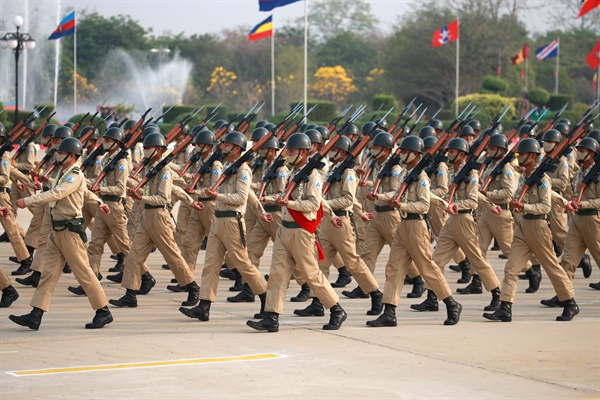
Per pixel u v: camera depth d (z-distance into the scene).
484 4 86.25
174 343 12.31
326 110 50.19
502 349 12.22
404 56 85.56
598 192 15.52
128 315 14.51
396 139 19.88
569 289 14.49
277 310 13.17
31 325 13.03
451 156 15.55
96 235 17.02
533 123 22.56
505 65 84.69
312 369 10.95
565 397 9.92
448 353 11.92
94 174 17.95
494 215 17.19
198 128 21.25
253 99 87.19
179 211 19.95
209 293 14.01
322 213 13.32
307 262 13.15
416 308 15.41
